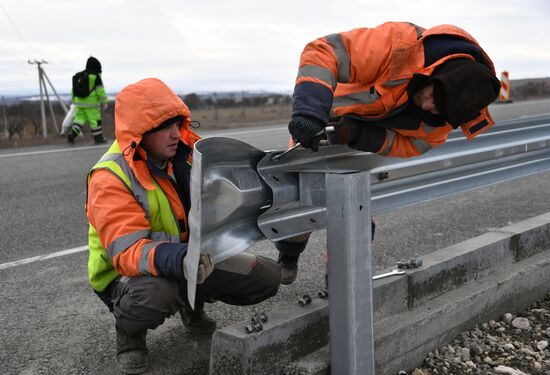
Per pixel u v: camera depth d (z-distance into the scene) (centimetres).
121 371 258
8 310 329
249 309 321
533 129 349
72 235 489
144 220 226
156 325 232
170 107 223
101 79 1152
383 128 256
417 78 219
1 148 1130
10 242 469
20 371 260
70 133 1183
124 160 228
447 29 223
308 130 217
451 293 299
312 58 223
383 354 249
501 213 538
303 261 405
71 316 320
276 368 227
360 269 208
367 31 228
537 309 335
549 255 359
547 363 275
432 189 292
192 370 253
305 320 236
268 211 213
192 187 185
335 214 206
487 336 298
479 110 215
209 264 198
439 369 267
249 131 1296
